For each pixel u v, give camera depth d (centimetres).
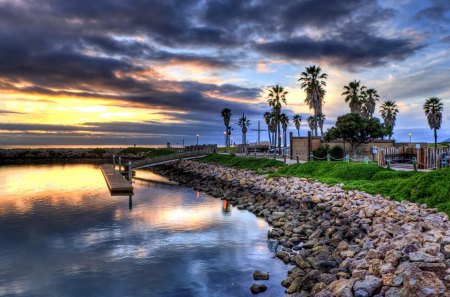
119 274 1491
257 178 3972
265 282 1352
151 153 11238
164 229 2222
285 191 2980
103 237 2050
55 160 11456
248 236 2027
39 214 2700
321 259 1406
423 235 1248
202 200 3394
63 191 3953
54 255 1741
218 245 1864
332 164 3481
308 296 1095
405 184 2130
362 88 7138
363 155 4966
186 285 1366
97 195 3681
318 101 6588
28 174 6159
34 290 1355
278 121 7838
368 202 2045
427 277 871
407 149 3838
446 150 2812
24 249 1836
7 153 11888
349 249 1431
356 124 4500
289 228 2042
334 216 2058
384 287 927
